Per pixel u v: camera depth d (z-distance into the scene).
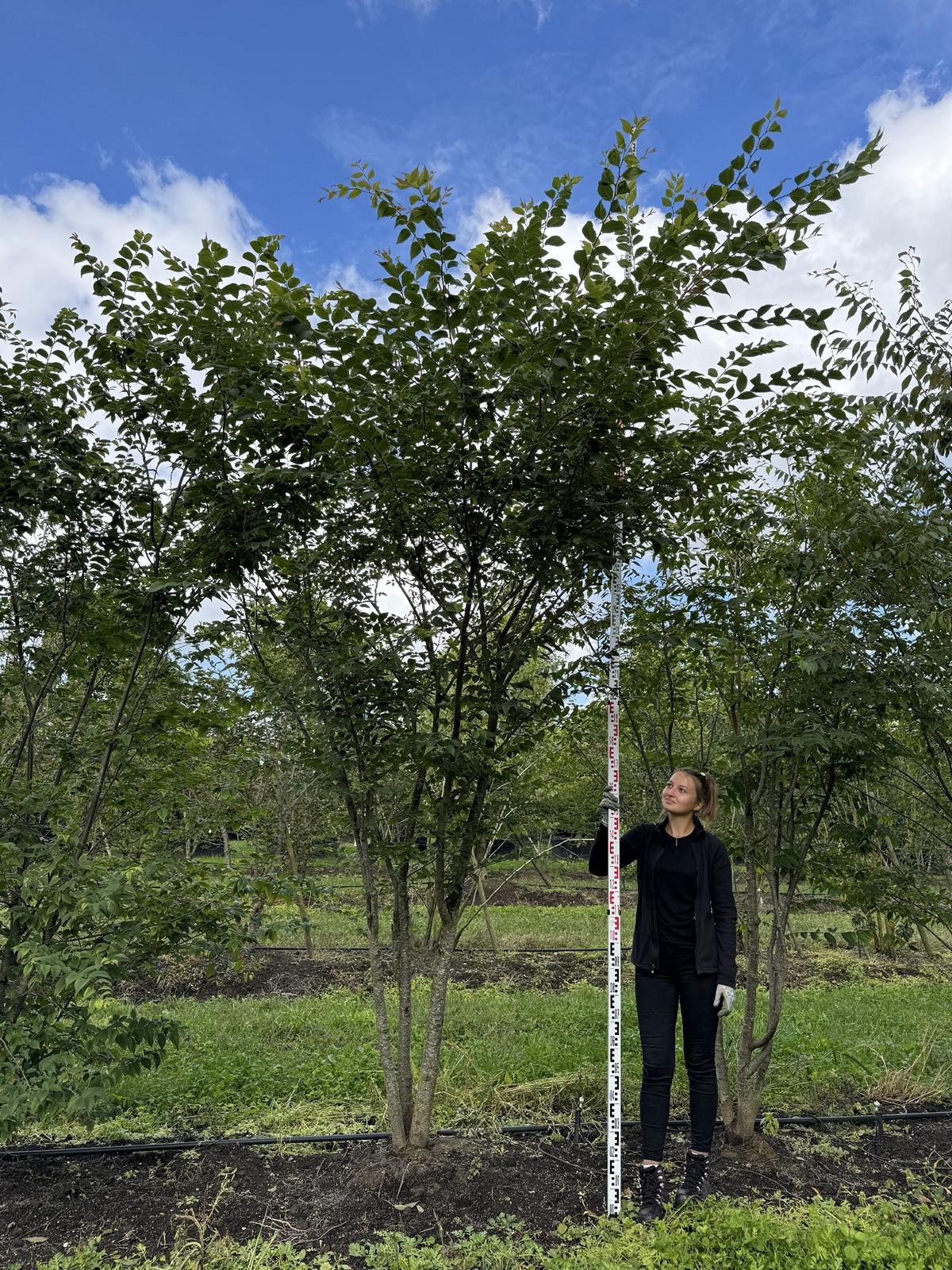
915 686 3.67
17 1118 3.01
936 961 9.15
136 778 3.96
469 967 8.47
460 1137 3.97
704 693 4.74
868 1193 3.60
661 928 3.58
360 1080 4.75
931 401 3.10
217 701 4.22
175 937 3.75
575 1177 3.63
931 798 4.35
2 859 3.42
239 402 3.34
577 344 2.98
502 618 3.95
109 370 3.68
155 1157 3.85
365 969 8.25
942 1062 5.32
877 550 3.69
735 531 4.13
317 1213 3.32
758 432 3.61
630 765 5.38
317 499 3.83
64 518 3.87
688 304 2.93
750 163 2.68
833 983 8.02
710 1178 3.65
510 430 3.36
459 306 3.13
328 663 3.65
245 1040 5.67
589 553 3.62
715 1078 3.53
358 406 3.29
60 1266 2.87
